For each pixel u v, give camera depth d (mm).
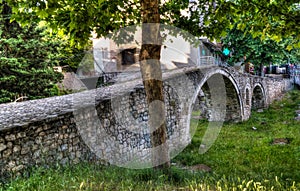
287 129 17188
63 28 6082
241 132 17484
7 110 8594
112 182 5527
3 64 11930
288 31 6254
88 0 5797
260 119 21422
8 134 5961
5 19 12266
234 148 13703
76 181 5441
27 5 5508
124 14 7281
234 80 19625
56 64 14016
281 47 21656
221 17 6480
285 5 6219
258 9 6363
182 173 7066
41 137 6695
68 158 7367
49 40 13117
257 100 26484
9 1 5539
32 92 12898
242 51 23094
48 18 5965
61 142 7230
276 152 12367
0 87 12305
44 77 13094
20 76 12562
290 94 31438
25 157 6262
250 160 11453
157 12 6590
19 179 5676
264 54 23516
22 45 12453
